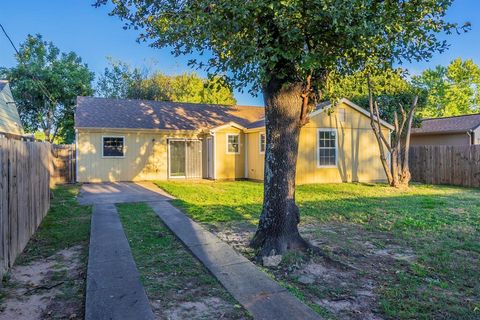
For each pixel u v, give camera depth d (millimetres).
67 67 23734
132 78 30750
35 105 23234
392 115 15812
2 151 3949
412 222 6570
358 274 4023
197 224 6492
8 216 4168
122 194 11242
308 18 3789
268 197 4797
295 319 2869
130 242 5316
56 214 7668
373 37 4117
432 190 12125
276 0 3561
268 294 3381
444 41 4387
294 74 4586
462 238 5504
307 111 4824
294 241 4660
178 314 2984
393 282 3779
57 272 4133
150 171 16594
